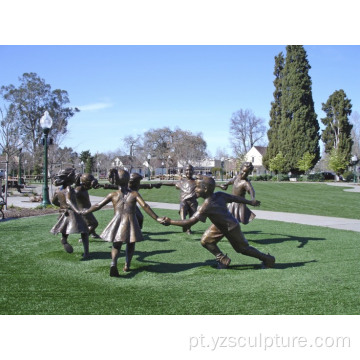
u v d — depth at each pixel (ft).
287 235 31.40
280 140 203.41
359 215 48.98
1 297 15.43
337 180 185.88
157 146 288.92
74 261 21.89
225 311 14.12
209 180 18.88
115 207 19.13
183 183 31.40
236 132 293.23
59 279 18.08
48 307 14.43
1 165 137.28
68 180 21.70
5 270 19.72
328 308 14.38
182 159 279.49
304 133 195.62
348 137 202.90
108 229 18.67
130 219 18.93
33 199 67.00
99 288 16.72
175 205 61.00
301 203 67.92
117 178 18.89
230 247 26.20
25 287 16.75
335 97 207.51
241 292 16.17
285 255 23.73
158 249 25.36
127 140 298.76
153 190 106.63
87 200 27.48
